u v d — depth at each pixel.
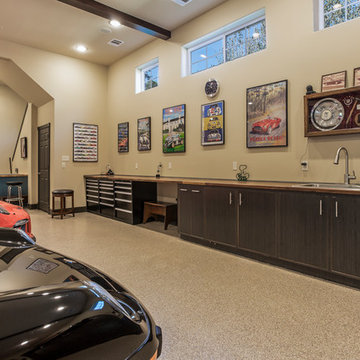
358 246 2.29
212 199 3.41
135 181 4.85
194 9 4.18
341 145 2.96
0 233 1.26
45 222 5.10
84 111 6.19
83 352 0.60
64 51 5.68
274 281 2.48
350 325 1.79
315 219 2.53
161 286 2.38
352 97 2.83
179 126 4.73
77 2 3.74
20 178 7.11
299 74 3.27
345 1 3.07
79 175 6.15
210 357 1.49
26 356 0.52
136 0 3.91
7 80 6.16
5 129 8.73
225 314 1.93
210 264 2.91
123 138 6.06
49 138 5.99
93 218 5.48
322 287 2.36
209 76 4.24
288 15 3.35
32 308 0.62
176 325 1.79
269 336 1.67
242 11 3.78
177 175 4.83
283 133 3.40
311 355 1.50
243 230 3.10
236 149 3.92
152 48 5.24
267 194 2.88
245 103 3.80
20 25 4.60
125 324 0.72
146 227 4.66
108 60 6.20
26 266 0.97
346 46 2.90
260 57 3.62
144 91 5.47
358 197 2.28
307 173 3.22
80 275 0.96
